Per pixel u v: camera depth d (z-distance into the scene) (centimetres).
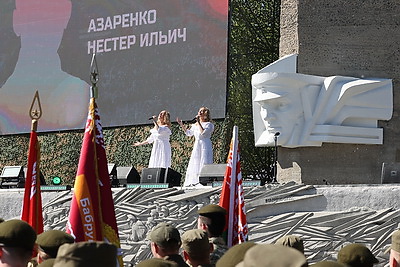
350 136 1905
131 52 2525
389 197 1584
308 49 1959
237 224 1134
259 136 1975
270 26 3303
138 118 2502
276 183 1709
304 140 1909
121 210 1784
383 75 1942
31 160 1081
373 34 1947
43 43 2692
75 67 2628
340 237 1602
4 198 1938
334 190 1634
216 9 2370
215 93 2359
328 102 1911
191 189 1745
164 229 764
